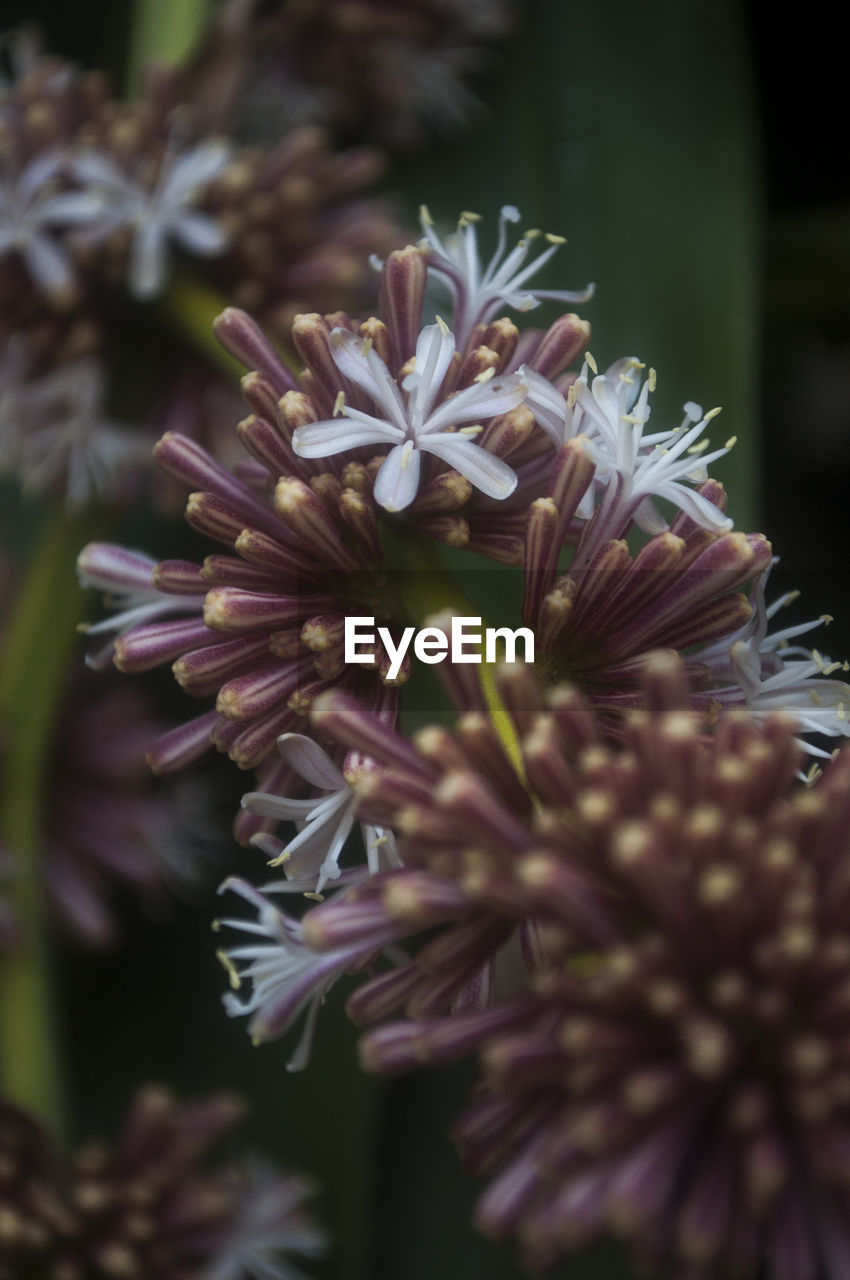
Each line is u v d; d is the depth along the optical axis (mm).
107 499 328
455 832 218
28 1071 318
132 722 357
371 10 343
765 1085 212
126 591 249
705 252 335
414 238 340
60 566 329
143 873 349
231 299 320
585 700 236
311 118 358
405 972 228
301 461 240
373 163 331
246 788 367
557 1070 212
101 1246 301
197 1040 352
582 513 235
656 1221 210
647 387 235
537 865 210
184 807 360
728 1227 211
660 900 209
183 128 324
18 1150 304
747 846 212
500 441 234
